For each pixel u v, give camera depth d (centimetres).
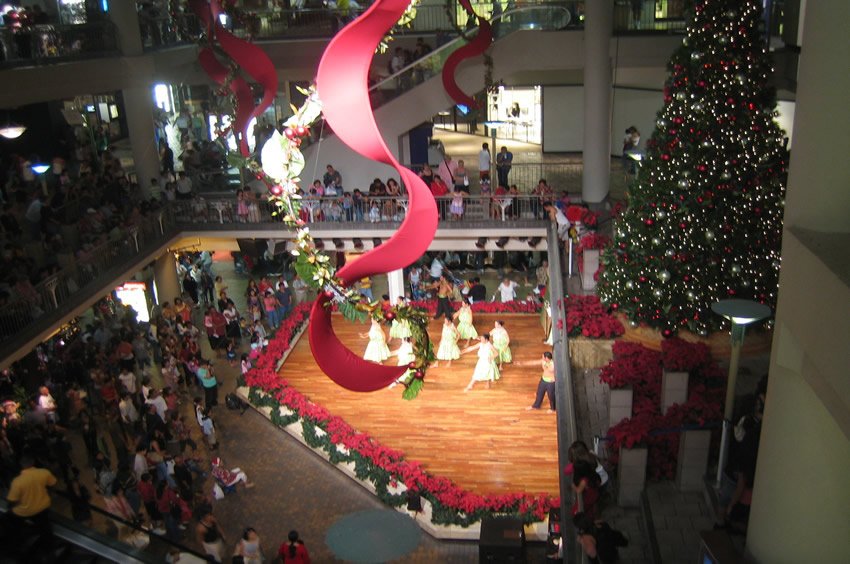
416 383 699
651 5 2020
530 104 2986
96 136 2619
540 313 2159
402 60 2198
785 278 534
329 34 2325
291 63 2364
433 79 2089
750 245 1244
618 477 1016
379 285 2456
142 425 1638
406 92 2098
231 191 2341
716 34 1168
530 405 1712
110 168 2178
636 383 1162
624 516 997
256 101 2500
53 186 2038
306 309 2234
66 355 1734
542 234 2072
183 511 1362
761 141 1198
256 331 1986
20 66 1702
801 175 521
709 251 1264
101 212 1964
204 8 1294
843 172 500
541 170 2492
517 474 1482
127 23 2011
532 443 1576
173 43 2270
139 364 1908
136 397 1686
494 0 2023
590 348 1451
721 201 1227
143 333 1983
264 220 2155
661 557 881
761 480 616
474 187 2434
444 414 1694
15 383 1675
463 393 1773
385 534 877
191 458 1520
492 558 1212
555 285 1675
